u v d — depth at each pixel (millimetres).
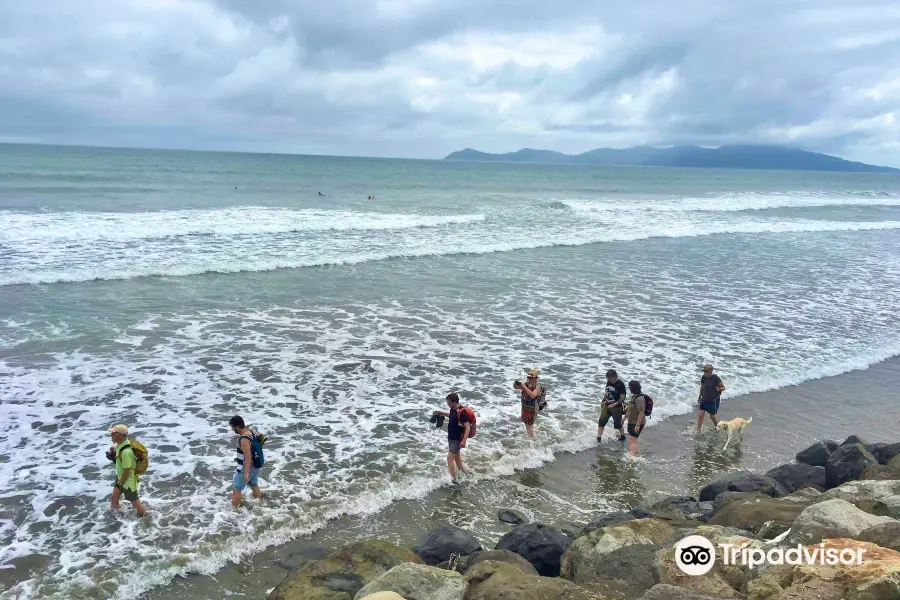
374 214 37156
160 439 10016
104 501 8273
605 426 11500
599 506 8977
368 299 18828
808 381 14125
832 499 6473
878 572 4648
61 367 12516
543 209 45750
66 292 17625
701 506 8500
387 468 9484
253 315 16641
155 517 7930
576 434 11023
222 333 15109
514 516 8438
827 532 5957
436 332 16062
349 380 12805
